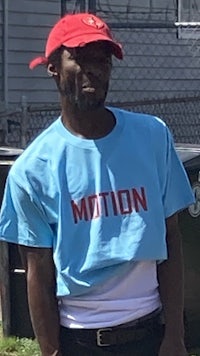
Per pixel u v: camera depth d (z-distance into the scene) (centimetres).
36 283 264
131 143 257
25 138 966
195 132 1532
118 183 254
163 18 1608
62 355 266
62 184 255
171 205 262
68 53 251
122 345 261
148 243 253
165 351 260
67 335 265
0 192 476
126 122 259
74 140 255
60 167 255
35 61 267
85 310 261
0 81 1435
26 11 1458
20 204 261
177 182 265
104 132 256
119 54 253
